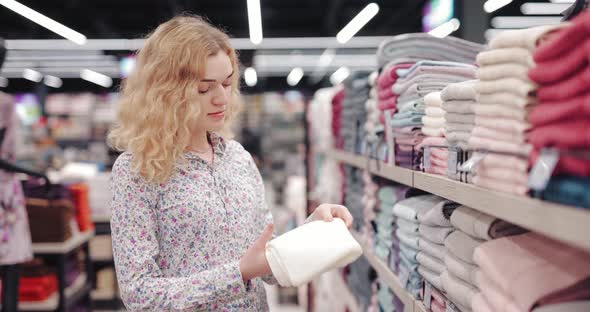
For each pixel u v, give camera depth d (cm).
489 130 113
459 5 444
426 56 223
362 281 290
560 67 83
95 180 548
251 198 178
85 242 458
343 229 147
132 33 1182
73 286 425
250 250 144
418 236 180
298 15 1169
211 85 158
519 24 1020
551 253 107
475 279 126
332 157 394
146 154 155
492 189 109
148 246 153
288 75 2009
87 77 1730
